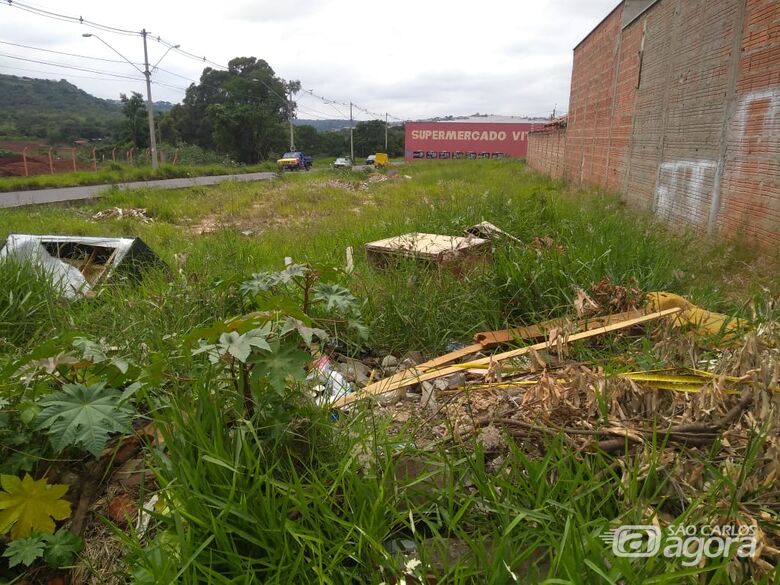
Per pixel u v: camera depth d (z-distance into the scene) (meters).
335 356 3.84
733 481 1.98
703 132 9.80
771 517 1.85
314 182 27.55
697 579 1.71
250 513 1.95
